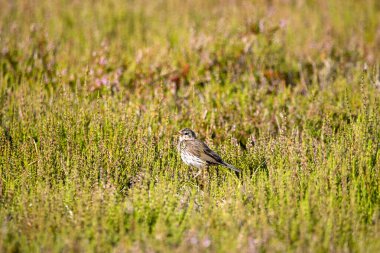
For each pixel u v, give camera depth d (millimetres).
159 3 25672
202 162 12180
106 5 24672
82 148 12883
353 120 14172
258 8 23078
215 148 13320
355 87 16547
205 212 9930
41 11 23562
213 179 11883
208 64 17219
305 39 21203
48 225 9367
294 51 19359
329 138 13383
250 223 9438
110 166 11727
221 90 16172
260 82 16953
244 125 14547
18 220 9766
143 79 16734
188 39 18875
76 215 9719
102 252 8875
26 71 17156
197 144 12336
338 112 15062
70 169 11758
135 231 9320
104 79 16156
